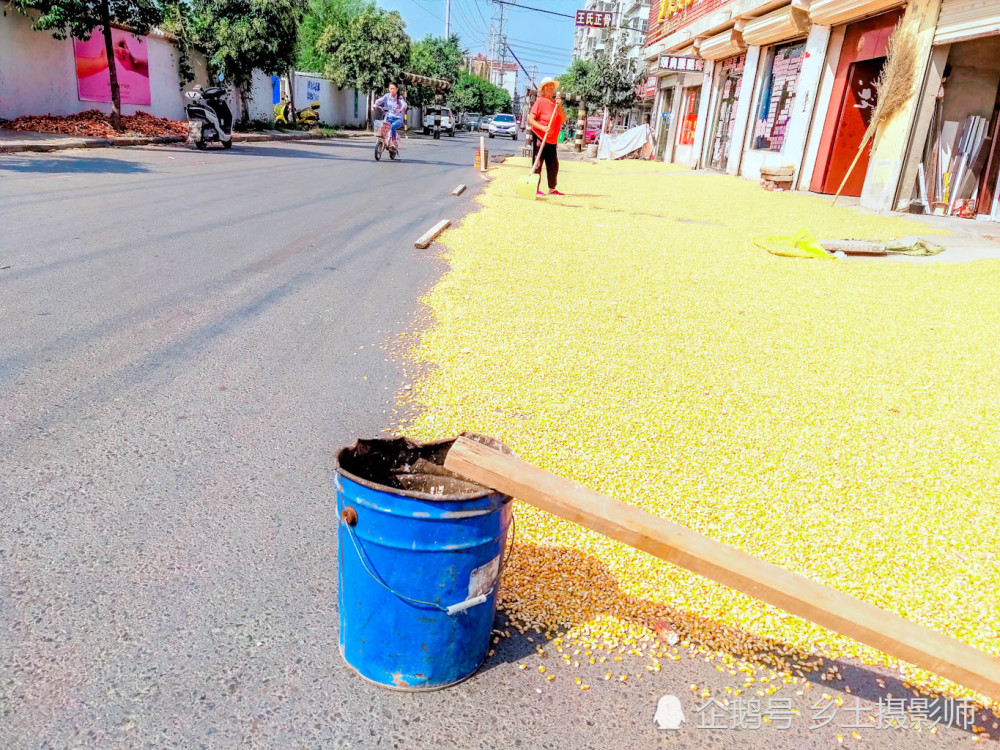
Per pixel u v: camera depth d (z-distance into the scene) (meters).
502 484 1.83
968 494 3.12
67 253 6.12
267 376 3.94
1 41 15.58
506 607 2.31
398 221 8.91
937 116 10.82
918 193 11.27
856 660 2.24
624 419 3.65
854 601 1.90
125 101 19.55
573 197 12.45
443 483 2.21
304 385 3.86
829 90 13.79
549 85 11.73
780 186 14.52
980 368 4.53
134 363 3.97
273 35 22.42
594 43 78.12
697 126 23.55
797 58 15.63
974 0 9.61
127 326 4.52
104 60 18.48
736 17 18.73
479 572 1.90
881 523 2.89
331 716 1.87
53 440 3.08
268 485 2.89
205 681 1.94
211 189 10.66
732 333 5.07
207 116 17.84
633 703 2.01
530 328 4.92
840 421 3.77
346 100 39.47
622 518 1.86
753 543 2.70
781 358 4.63
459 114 70.12
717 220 10.34
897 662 2.24
